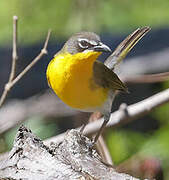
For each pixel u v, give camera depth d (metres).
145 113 10.59
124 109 10.64
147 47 19.34
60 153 6.90
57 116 14.98
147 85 18.98
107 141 11.51
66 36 12.53
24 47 18.88
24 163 6.52
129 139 11.67
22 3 12.52
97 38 9.16
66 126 15.64
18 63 19.12
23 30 12.56
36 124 13.34
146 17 12.95
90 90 9.22
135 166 10.21
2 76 19.16
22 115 14.43
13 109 14.57
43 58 19.16
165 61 18.30
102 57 17.77
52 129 13.41
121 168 10.15
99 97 9.44
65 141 7.16
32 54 19.00
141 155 10.93
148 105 10.57
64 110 14.98
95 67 9.41
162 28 20.02
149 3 12.90
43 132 13.22
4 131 12.46
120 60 11.11
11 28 12.88
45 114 14.85
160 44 19.34
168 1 12.94
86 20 12.24
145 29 11.23
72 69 8.92
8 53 19.44
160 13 12.95
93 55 8.98
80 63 8.94
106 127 10.65
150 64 18.31
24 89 18.84
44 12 12.41
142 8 12.91
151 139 11.72
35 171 6.42
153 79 11.05
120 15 12.69
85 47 9.05
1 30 13.00
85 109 9.59
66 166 6.42
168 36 19.69
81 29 12.23
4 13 12.73
